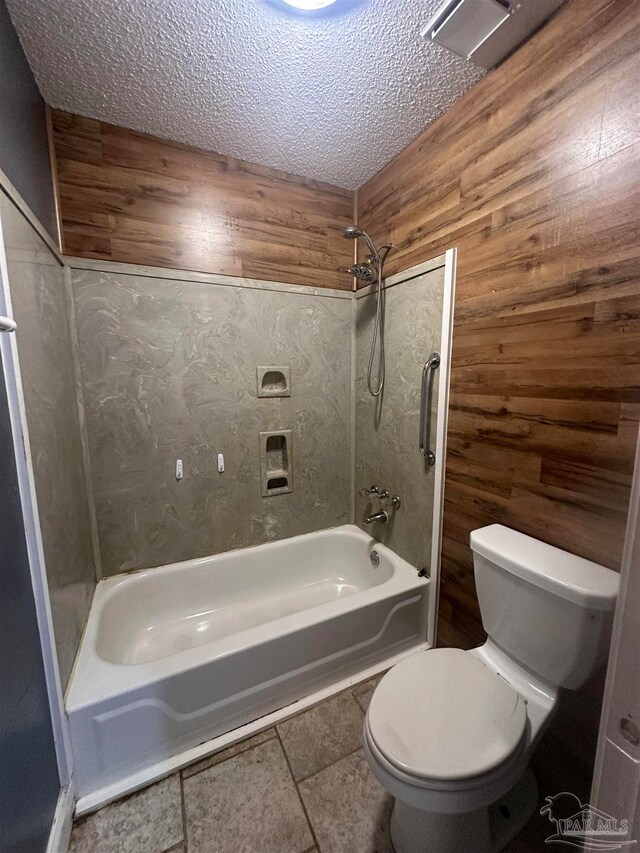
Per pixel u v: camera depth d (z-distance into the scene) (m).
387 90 1.26
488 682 0.97
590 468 0.97
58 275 1.31
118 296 1.51
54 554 1.03
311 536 2.04
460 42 1.06
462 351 1.35
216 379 1.74
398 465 1.78
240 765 1.14
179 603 1.72
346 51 1.10
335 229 1.94
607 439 0.93
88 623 1.34
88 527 1.51
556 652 0.94
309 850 0.93
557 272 1.01
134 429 1.59
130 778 1.08
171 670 1.12
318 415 2.03
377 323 1.79
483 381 1.27
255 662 1.25
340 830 0.97
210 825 0.98
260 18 0.99
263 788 1.07
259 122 1.43
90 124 1.41
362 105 1.33
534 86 1.04
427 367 1.48
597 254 0.91
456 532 1.45
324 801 1.04
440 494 1.50
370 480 2.01
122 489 1.60
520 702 0.92
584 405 0.97
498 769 0.78
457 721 0.87
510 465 1.20
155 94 1.28
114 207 1.47
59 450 1.15
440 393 1.45
